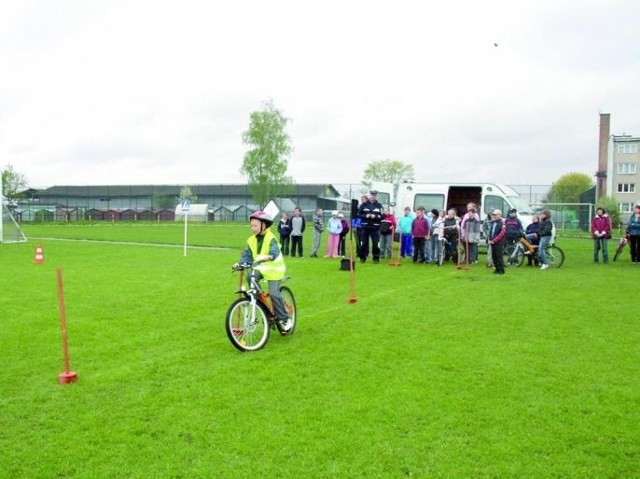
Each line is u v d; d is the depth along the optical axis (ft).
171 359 25.13
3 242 98.53
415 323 32.30
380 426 17.70
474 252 66.33
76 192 304.50
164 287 45.62
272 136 257.14
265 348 26.96
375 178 271.69
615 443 16.58
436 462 15.40
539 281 50.16
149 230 149.28
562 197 200.85
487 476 14.69
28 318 33.50
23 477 14.75
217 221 229.66
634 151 242.37
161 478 14.64
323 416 18.49
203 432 17.33
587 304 38.19
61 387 21.43
